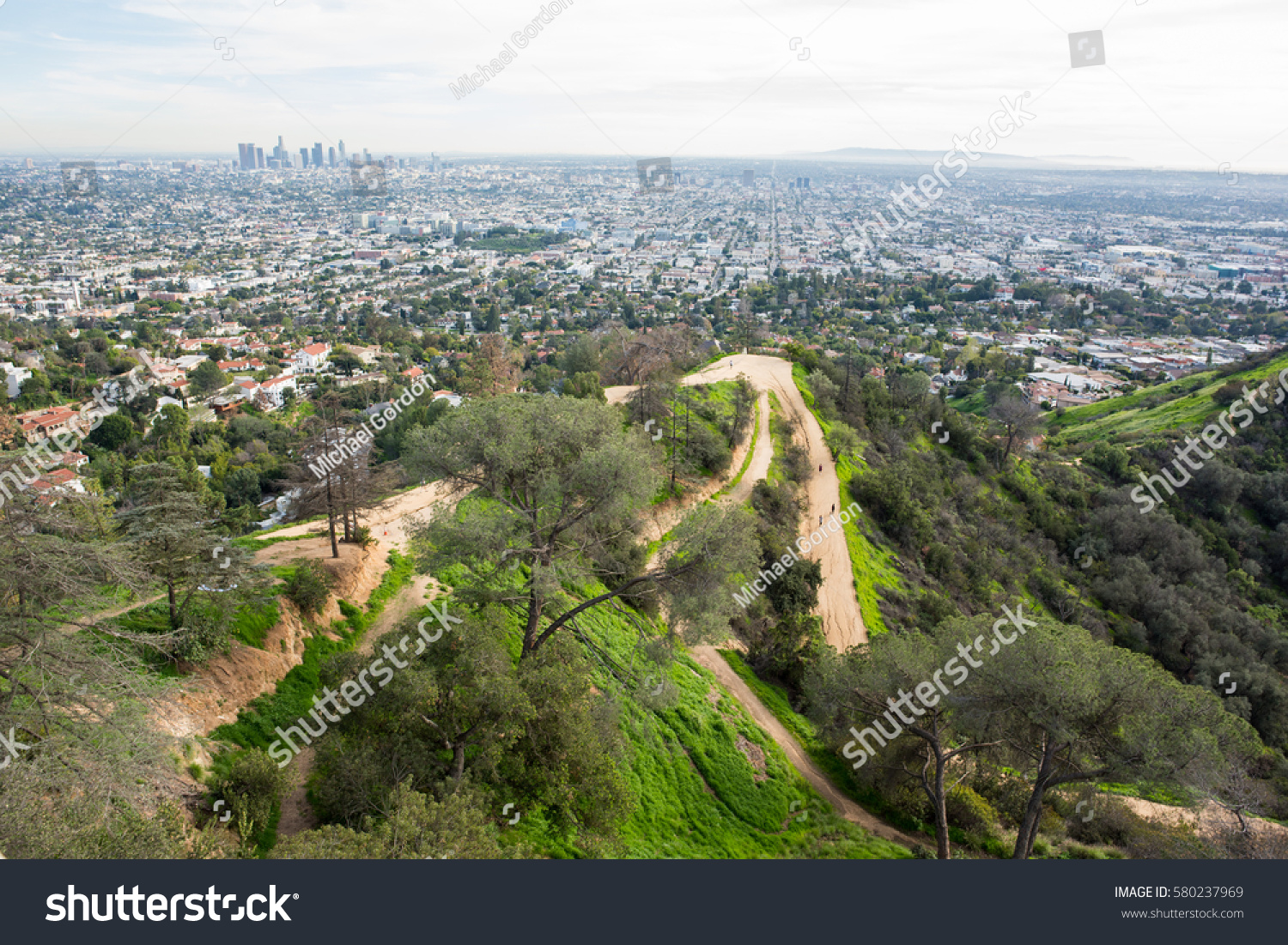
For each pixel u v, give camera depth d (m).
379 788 22.70
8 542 17.50
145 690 19.25
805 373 101.19
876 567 61.09
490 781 25.59
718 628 27.27
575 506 30.19
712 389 80.94
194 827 20.31
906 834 33.50
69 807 17.12
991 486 93.75
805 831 32.16
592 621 38.81
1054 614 70.88
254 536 39.06
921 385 109.50
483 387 84.62
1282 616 76.25
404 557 40.06
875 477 73.94
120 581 20.12
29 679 17.86
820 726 37.16
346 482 36.69
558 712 26.50
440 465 28.67
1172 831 34.03
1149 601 71.56
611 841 26.00
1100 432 119.56
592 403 31.48
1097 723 26.55
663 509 53.19
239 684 26.78
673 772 32.62
